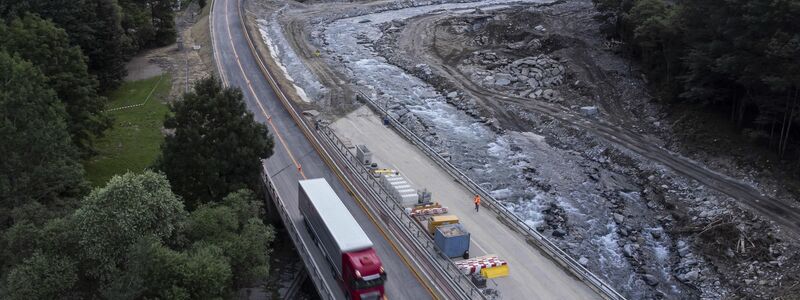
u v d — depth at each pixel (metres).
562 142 96.50
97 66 102.19
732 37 80.00
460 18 161.38
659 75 106.56
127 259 44.56
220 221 51.03
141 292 41.91
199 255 44.91
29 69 58.81
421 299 51.59
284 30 159.50
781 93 76.81
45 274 42.03
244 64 122.06
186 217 50.94
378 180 72.62
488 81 119.56
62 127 57.28
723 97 88.31
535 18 150.88
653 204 78.75
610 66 118.75
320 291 51.62
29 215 47.69
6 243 44.28
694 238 70.75
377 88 115.81
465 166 86.88
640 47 115.12
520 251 59.62
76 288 44.53
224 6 170.00
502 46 139.25
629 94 108.38
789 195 74.25
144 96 104.56
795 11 70.38
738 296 61.81
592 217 75.81
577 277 55.81
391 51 141.12
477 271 54.88
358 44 149.75
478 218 65.88
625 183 84.25
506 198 78.81
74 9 97.50
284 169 76.56
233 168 63.06
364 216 65.38
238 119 63.75
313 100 106.75
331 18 174.62
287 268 63.53
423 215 63.47
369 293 48.03
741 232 68.69
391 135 91.19
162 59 126.88
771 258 64.81
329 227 52.69
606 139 94.00
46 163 54.81
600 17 144.38
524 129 101.19
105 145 85.12
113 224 44.69
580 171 87.31
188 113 62.34
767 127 83.56
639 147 91.31
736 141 85.44
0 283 42.22
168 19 138.25
